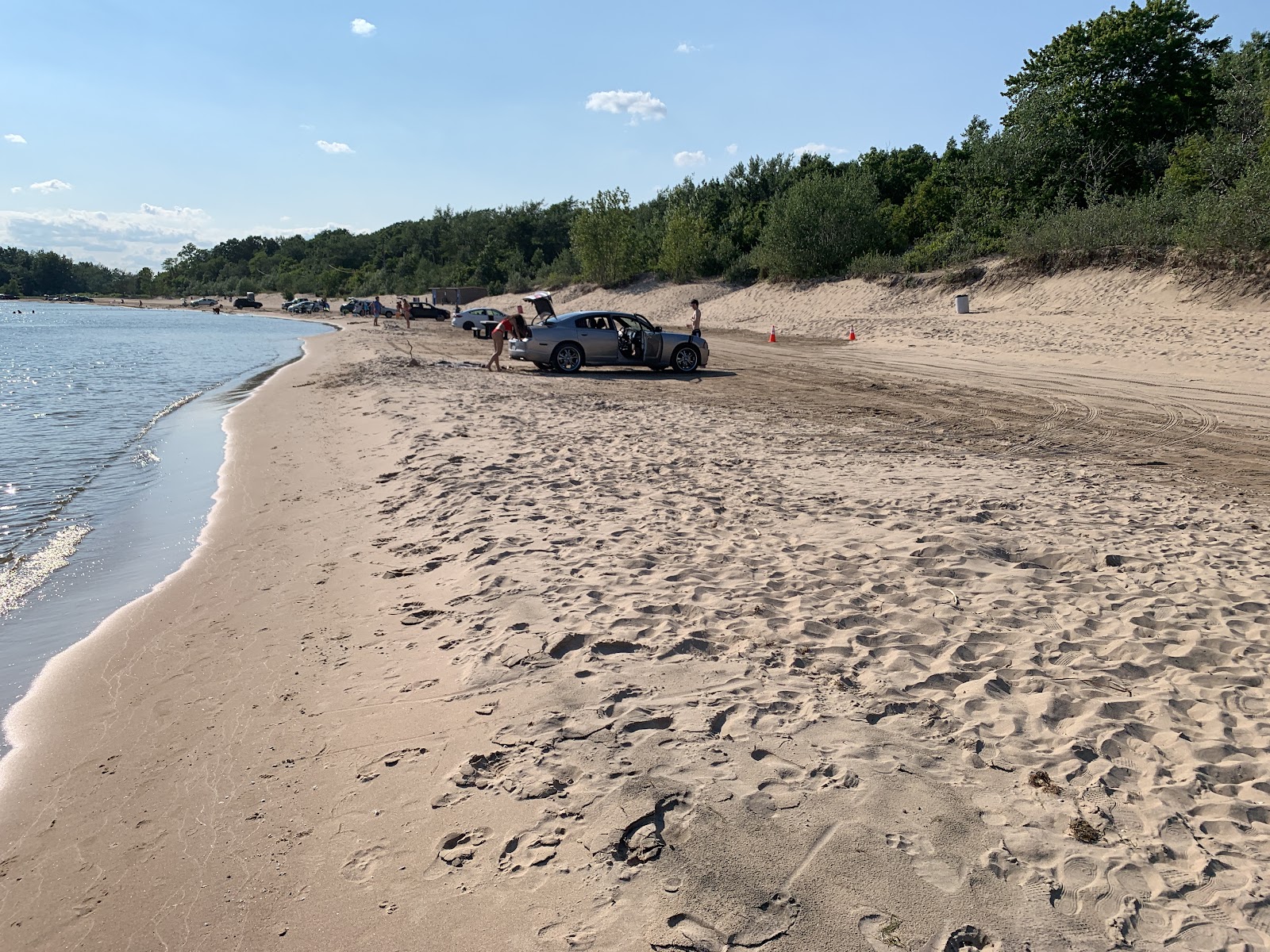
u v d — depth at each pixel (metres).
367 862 3.25
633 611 5.45
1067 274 32.88
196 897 3.16
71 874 3.39
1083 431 12.38
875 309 39.62
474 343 37.22
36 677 5.48
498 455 11.04
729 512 7.96
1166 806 3.36
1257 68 43.44
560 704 4.28
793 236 48.16
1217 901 2.82
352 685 4.85
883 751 3.75
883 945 2.63
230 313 120.94
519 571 6.33
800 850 3.07
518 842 3.24
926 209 49.44
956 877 2.94
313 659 5.30
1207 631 5.07
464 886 3.04
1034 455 10.80
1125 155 41.06
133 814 3.79
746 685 4.42
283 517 9.20
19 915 3.17
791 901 2.82
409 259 130.88
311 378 23.80
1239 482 9.14
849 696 4.30
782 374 20.97
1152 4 42.00
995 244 38.84
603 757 3.74
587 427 13.32
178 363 33.66
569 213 112.31
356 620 5.88
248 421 16.75
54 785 4.12
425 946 2.78
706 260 59.19
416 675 4.84
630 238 65.12
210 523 9.27
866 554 6.59
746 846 3.09
